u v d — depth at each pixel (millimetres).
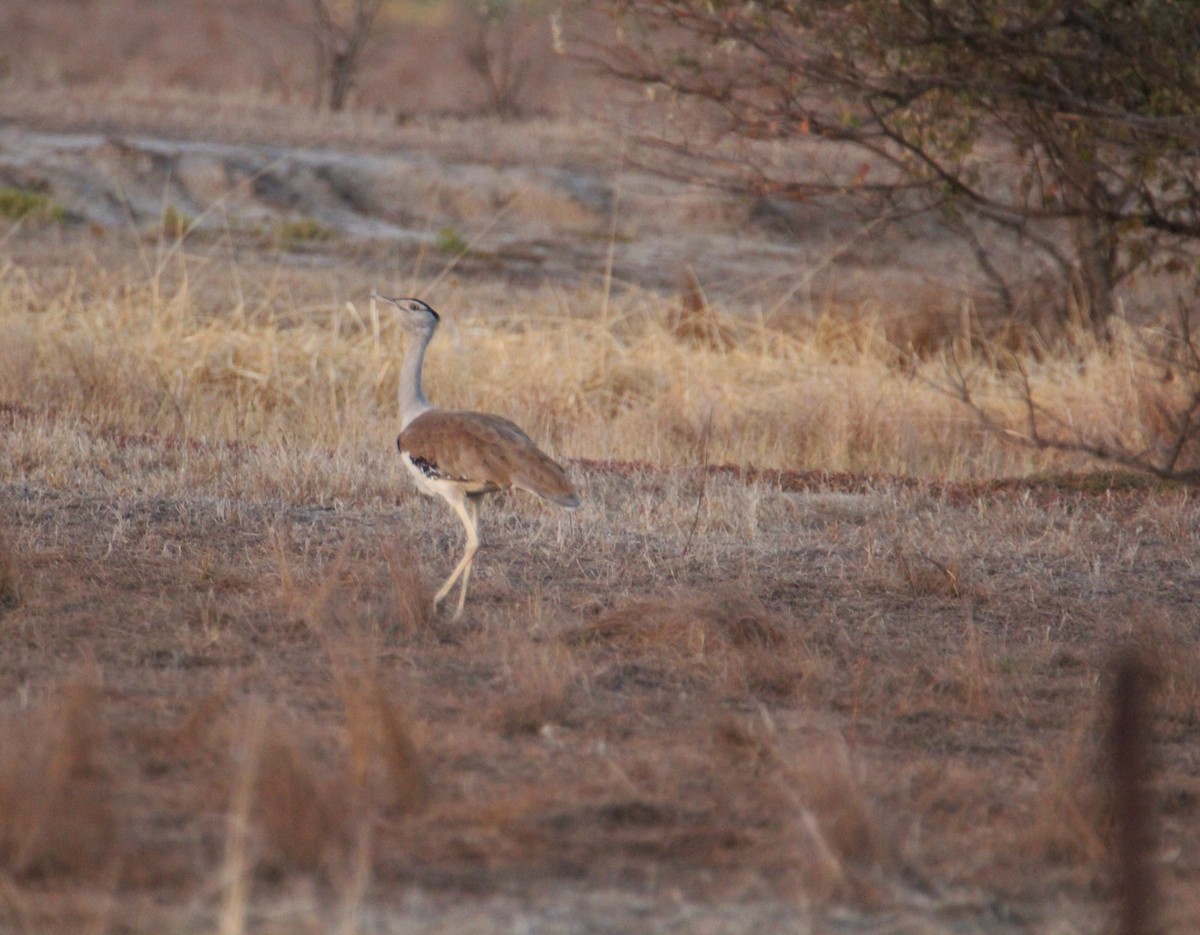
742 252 63906
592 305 48281
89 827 11602
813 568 24078
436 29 130625
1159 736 16859
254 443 33156
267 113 82438
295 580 21172
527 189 68875
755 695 17641
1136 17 27297
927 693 18078
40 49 125750
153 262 52594
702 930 11000
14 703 15188
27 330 38469
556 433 36531
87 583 20703
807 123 30016
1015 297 46562
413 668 17844
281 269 54219
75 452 28953
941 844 13055
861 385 38344
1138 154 28484
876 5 27328
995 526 27531
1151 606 22547
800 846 12258
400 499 27719
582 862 12125
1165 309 43812
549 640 18859
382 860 11805
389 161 71188
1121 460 24016
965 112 30719
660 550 24625
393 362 38875
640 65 31438
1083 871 12609
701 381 39312
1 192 58219
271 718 14086
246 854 11438
